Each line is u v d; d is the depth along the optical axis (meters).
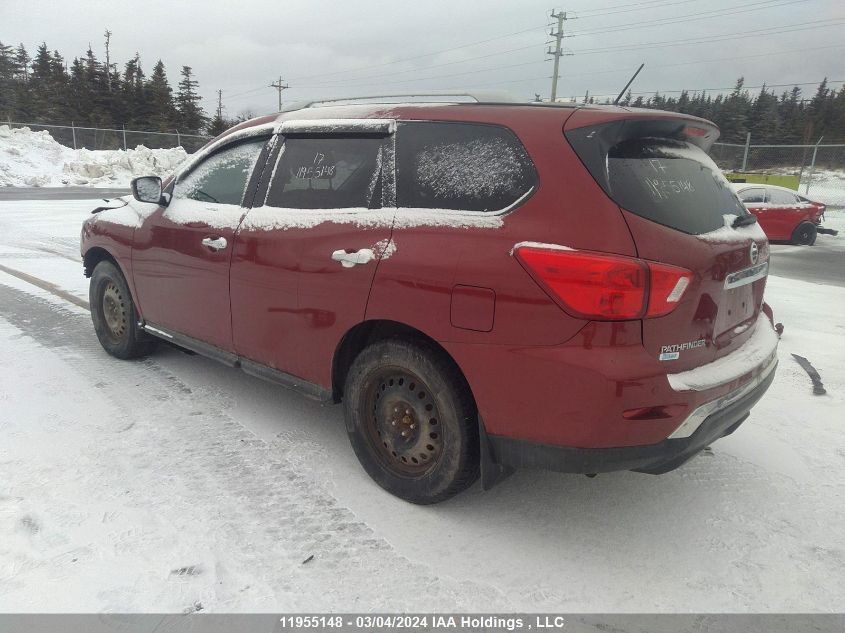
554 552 2.58
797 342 5.73
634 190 2.35
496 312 2.39
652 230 2.29
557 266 2.25
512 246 2.37
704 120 2.73
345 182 3.05
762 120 66.06
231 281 3.45
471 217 2.54
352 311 2.87
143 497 2.84
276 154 3.41
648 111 2.54
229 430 3.56
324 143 3.20
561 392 2.28
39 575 2.31
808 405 4.19
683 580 2.43
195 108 69.38
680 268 2.28
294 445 3.41
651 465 2.38
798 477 3.24
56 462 3.12
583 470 2.34
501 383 2.41
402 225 2.73
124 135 37.19
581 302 2.21
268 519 2.73
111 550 2.46
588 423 2.25
